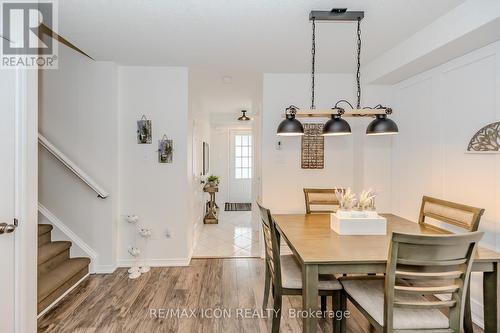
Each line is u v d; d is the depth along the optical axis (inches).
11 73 65.2
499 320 63.4
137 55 118.1
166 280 118.9
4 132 63.4
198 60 123.7
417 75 120.8
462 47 89.6
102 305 98.6
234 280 119.4
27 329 69.4
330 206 140.9
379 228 83.2
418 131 121.6
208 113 256.7
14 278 66.4
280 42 104.9
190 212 145.2
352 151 144.3
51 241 123.3
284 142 142.7
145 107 132.0
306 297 62.2
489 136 87.8
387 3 79.2
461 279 57.8
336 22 89.7
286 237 80.7
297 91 141.6
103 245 126.7
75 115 125.1
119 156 131.7
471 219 77.7
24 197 68.0
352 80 141.8
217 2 78.3
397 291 59.2
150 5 79.5
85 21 88.5
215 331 84.7
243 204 296.0
